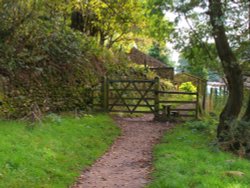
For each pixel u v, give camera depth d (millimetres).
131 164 9453
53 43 16656
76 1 21766
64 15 20281
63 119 13859
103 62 21609
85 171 8750
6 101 12633
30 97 14016
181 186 6922
